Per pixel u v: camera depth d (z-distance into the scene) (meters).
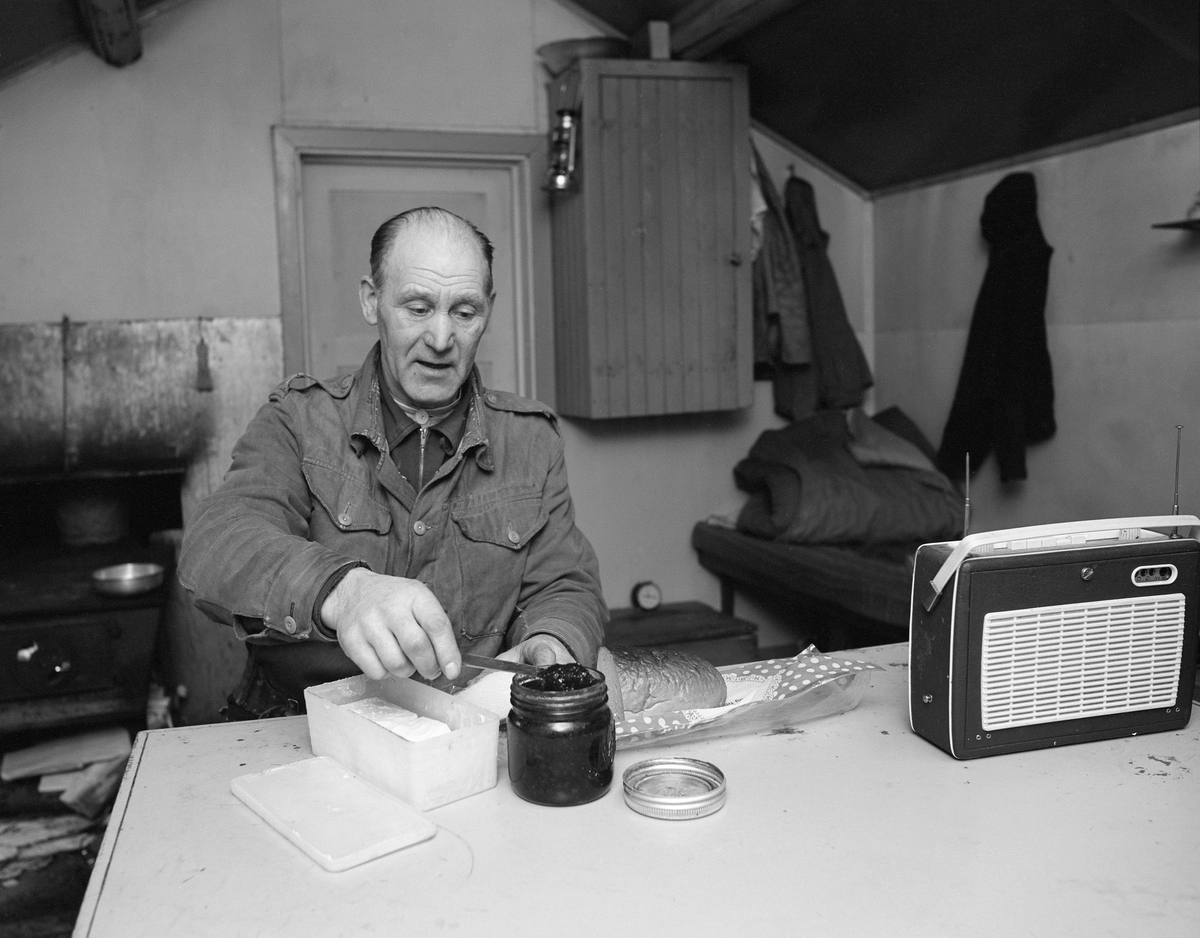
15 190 3.39
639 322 3.72
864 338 4.41
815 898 0.95
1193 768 1.24
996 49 3.01
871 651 1.75
